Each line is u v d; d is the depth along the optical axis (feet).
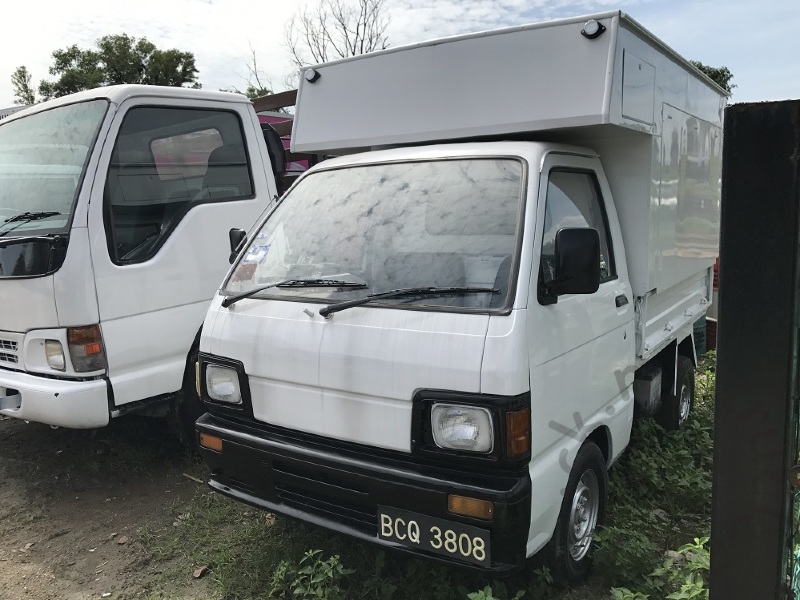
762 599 4.94
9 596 10.66
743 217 4.71
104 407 12.93
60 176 13.39
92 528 12.71
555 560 9.80
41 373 13.02
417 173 10.52
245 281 11.03
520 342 8.21
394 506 8.66
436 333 8.51
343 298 9.64
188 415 14.84
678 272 14.47
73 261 12.52
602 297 10.84
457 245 9.39
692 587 8.56
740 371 4.84
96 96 13.93
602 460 10.96
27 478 14.80
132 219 13.62
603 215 11.57
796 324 4.64
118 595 10.68
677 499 13.10
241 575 10.89
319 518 9.46
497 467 8.20
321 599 9.62
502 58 10.64
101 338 12.88
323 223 10.87
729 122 4.69
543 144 10.20
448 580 10.05
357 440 9.07
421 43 11.41
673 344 15.47
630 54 10.44
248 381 10.12
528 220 9.11
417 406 8.49
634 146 11.84
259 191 16.38
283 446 9.53
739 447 4.90
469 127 10.96
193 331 14.58
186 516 12.89
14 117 15.64
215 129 15.62
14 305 13.09
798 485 4.83
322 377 9.25
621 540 10.77
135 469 14.98
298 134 13.10
